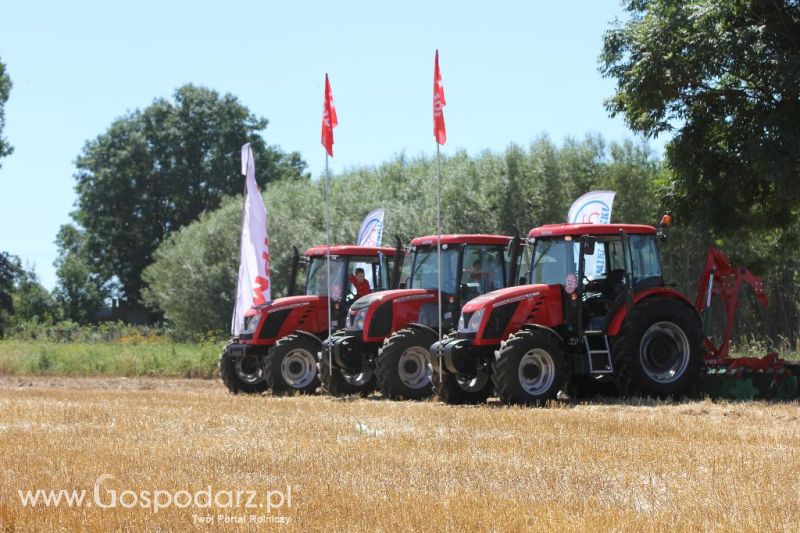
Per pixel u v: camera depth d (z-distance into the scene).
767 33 68.38
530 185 133.38
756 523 24.70
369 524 24.89
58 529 24.98
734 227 75.06
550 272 59.59
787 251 83.50
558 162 133.25
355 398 65.44
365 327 66.12
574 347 58.47
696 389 60.03
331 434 42.91
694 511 26.12
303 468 33.34
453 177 135.12
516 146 134.38
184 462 34.75
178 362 100.62
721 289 62.75
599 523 24.58
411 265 68.50
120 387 86.00
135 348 114.88
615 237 59.47
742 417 48.22
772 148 65.75
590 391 62.41
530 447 37.72
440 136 64.62
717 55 67.25
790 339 106.19
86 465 34.28
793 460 34.00
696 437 40.25
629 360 57.44
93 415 52.31
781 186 66.31
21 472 33.06
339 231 145.62
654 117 74.50
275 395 70.94
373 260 75.06
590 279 59.66
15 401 62.56
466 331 59.06
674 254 122.62
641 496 28.14
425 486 29.94
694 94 72.69
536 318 58.66
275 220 150.25
